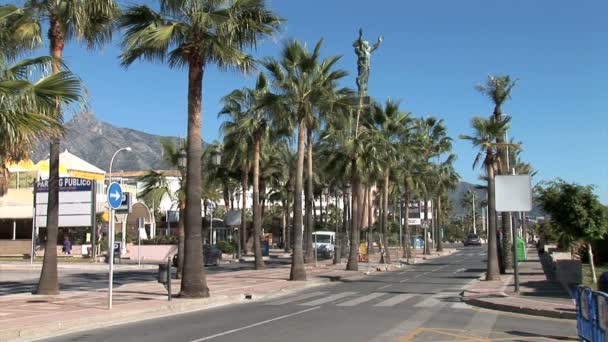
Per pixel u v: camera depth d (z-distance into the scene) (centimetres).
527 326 1293
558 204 2275
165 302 1714
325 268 3669
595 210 2228
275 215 9494
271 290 2214
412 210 7194
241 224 4744
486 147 2508
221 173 4834
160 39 1730
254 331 1221
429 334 1173
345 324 1327
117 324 1366
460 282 2650
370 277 3050
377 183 4797
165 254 4875
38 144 1176
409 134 4981
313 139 3934
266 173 5628
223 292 2097
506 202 1891
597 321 879
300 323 1348
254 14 1873
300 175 2702
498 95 2609
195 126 1867
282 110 2648
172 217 6028
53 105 1204
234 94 3641
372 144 3478
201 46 1822
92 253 4694
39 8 1784
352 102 2766
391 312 1570
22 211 5497
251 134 3534
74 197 4731
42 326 1223
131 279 2842
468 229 14100
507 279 2564
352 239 3481
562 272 2319
